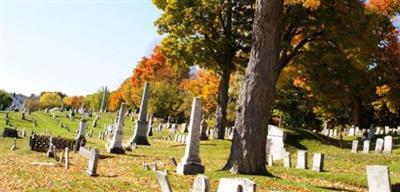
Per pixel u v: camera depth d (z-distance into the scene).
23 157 24.81
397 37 47.88
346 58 35.69
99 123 75.19
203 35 36.31
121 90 108.06
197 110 17.69
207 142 33.56
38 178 16.00
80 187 13.90
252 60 16.84
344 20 32.34
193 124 17.64
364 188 16.52
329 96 41.00
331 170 20.89
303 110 60.47
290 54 35.59
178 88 85.50
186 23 34.78
